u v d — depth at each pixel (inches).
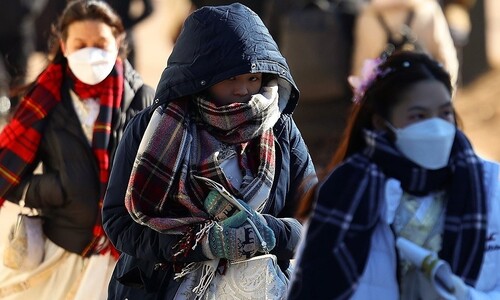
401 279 349.4
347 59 837.8
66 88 510.0
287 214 429.1
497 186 354.3
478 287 349.1
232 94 413.1
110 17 506.3
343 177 346.3
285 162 424.5
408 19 802.8
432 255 341.7
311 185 428.1
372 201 342.6
